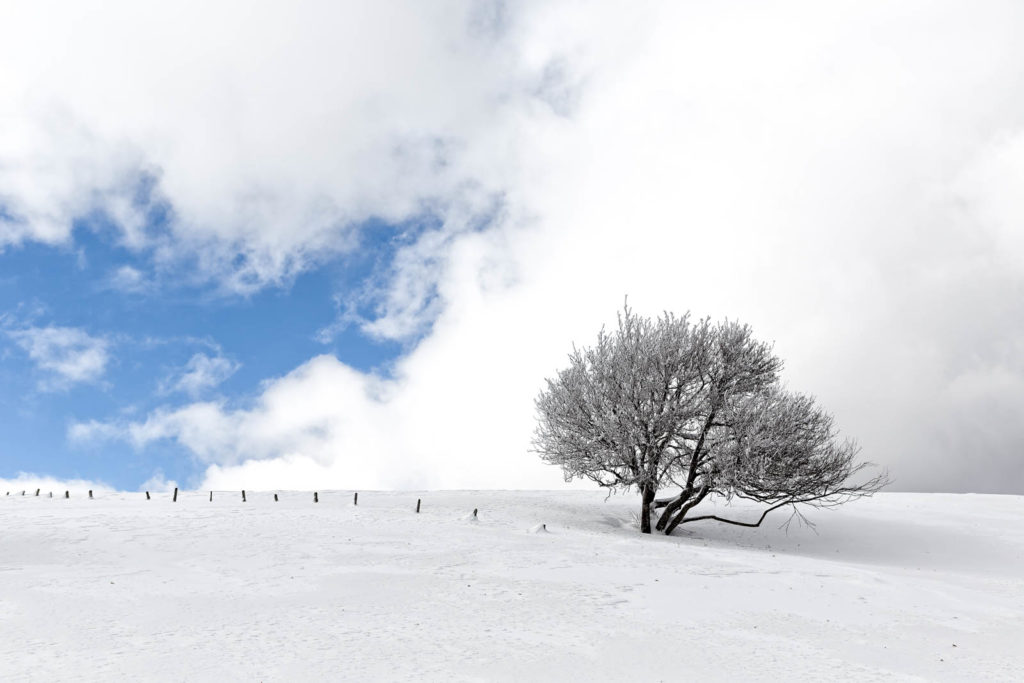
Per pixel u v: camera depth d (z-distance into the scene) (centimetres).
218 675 1119
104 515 2867
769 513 4331
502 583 1989
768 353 3722
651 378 3631
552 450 3928
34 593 1692
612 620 1650
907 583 2264
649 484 3631
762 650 1445
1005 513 4325
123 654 1225
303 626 1469
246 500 3769
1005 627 1759
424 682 1126
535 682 1169
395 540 2584
